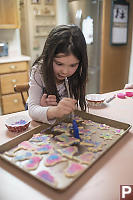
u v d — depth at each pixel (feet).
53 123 2.83
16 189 1.68
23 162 1.98
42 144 2.29
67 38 2.67
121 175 1.85
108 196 1.61
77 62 2.88
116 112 3.33
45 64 2.99
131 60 10.15
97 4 8.52
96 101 3.57
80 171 1.84
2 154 2.09
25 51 12.91
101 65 9.18
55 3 11.55
